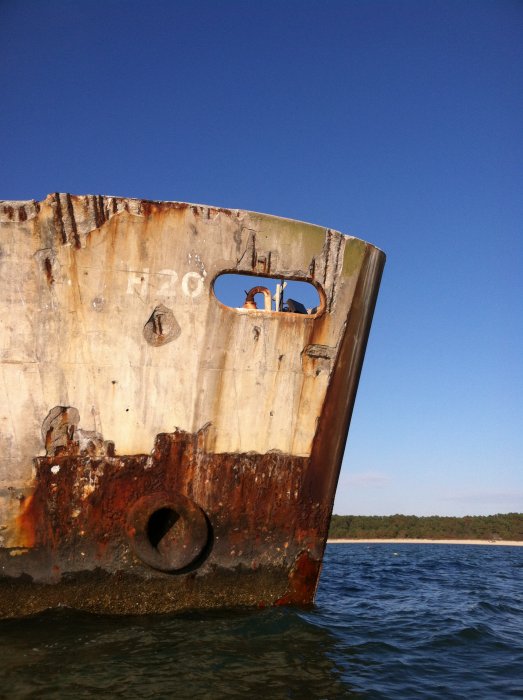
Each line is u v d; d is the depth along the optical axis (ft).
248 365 16.78
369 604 26.50
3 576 15.26
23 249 15.34
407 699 12.53
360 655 15.81
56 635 14.71
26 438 15.29
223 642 14.83
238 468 16.67
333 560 70.79
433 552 117.60
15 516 15.26
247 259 16.76
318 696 12.29
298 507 17.42
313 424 17.56
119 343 15.79
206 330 16.38
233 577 16.75
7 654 13.62
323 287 17.52
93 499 15.58
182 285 16.20
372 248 18.45
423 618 22.48
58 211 15.52
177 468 16.10
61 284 15.49
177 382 16.15
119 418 15.74
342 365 17.94
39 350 15.38
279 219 17.10
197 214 16.34
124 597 15.88
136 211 15.90
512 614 25.14
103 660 13.44
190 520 15.98
